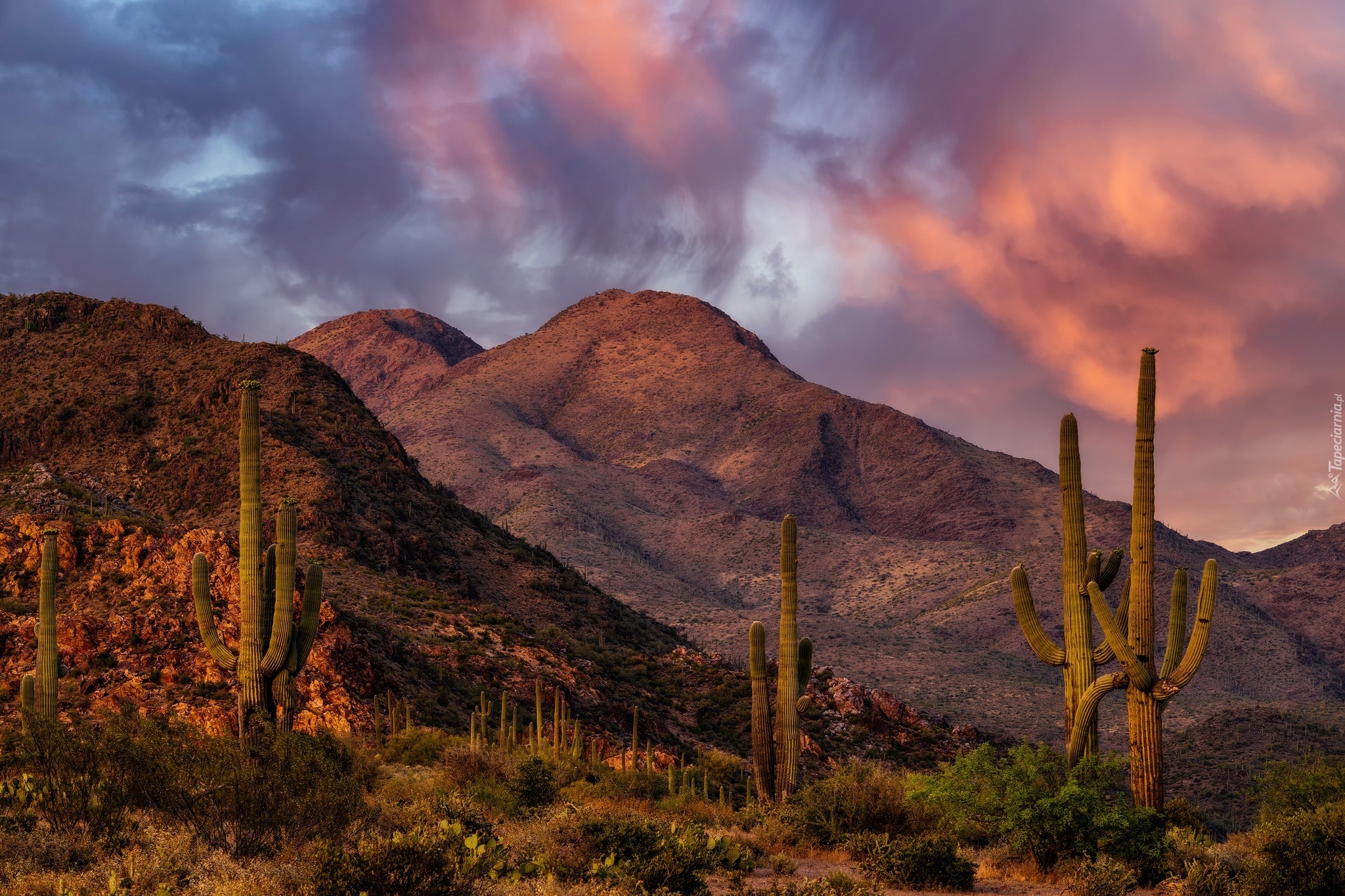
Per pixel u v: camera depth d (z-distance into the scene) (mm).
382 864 12641
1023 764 19406
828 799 21078
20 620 40594
